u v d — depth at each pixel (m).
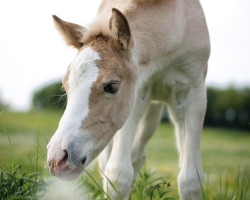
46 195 2.77
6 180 2.77
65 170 2.67
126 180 3.41
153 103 4.28
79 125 2.75
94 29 3.14
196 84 3.74
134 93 3.22
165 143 11.62
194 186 3.51
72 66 2.90
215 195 4.40
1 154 4.92
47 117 14.46
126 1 3.55
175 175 6.04
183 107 3.76
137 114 3.68
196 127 3.68
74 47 3.31
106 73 2.88
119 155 3.47
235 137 15.76
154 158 8.33
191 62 3.70
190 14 3.73
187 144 3.66
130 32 3.02
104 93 2.88
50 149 2.67
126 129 3.55
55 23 3.29
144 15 3.47
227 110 21.94
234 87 22.52
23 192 2.72
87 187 3.18
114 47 3.06
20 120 12.68
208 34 3.88
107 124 2.96
